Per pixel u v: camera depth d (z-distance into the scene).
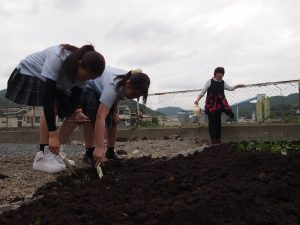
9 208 2.01
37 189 2.59
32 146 7.33
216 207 1.65
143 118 7.46
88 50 2.44
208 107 5.47
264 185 1.93
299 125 5.70
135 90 2.69
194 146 5.34
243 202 1.70
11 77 2.93
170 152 4.57
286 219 1.60
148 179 2.30
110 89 2.69
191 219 1.59
